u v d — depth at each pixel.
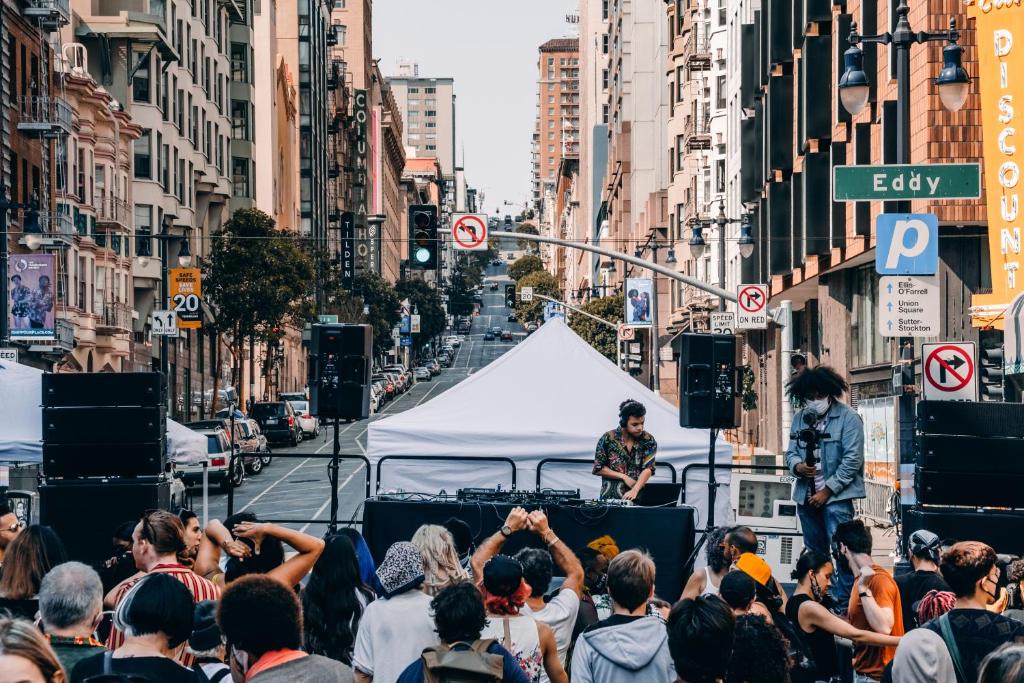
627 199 118.00
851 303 42.66
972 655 8.00
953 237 33.53
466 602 7.13
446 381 137.25
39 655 5.11
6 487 22.03
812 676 9.14
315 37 133.50
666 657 7.79
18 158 48.75
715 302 68.31
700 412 15.77
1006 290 26.27
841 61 39.66
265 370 78.06
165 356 49.72
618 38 126.62
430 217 30.12
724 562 10.20
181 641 6.65
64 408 14.60
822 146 41.69
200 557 9.12
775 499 16.88
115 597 8.75
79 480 14.52
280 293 71.50
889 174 18.44
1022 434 13.19
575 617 9.13
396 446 17.70
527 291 75.12
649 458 15.12
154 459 14.62
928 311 18.44
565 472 17.78
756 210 53.03
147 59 67.81
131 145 64.75
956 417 13.21
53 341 48.25
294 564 8.59
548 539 9.44
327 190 146.50
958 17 31.98
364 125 169.62
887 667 8.23
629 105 118.50
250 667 6.33
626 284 62.66
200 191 81.44
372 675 8.07
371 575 9.80
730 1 66.31
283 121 114.88
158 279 67.44
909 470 17.58
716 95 69.19
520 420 17.95
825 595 10.46
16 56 48.91
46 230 51.53
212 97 83.56
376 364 133.38
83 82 56.59
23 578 8.98
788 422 33.97
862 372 40.66
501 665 6.95
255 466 49.72
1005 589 11.48
